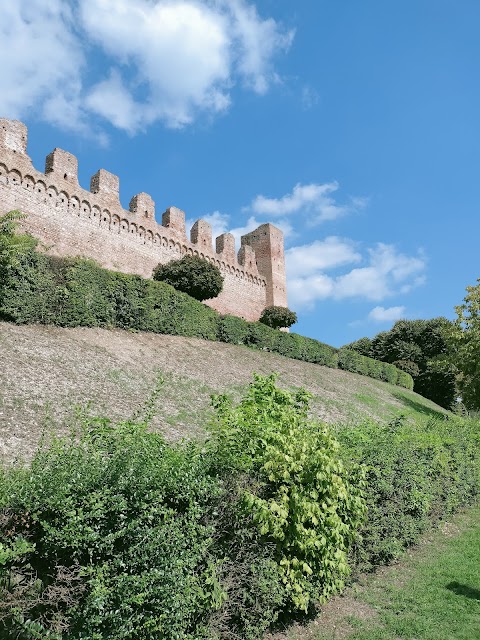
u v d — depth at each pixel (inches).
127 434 214.7
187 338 1072.2
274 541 251.9
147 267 1465.3
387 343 2459.4
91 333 820.0
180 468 202.1
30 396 517.3
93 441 210.5
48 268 787.4
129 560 178.4
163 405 639.1
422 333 2368.4
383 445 388.2
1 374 541.3
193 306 1107.3
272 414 293.4
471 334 1441.9
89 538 168.6
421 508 434.3
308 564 257.9
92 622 163.5
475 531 483.8
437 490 486.6
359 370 1585.9
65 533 167.0
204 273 1364.4
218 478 220.4
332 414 897.5
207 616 211.5
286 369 1161.4
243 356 1111.6
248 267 2006.6
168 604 182.1
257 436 260.1
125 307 924.0
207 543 202.5
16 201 1122.7
